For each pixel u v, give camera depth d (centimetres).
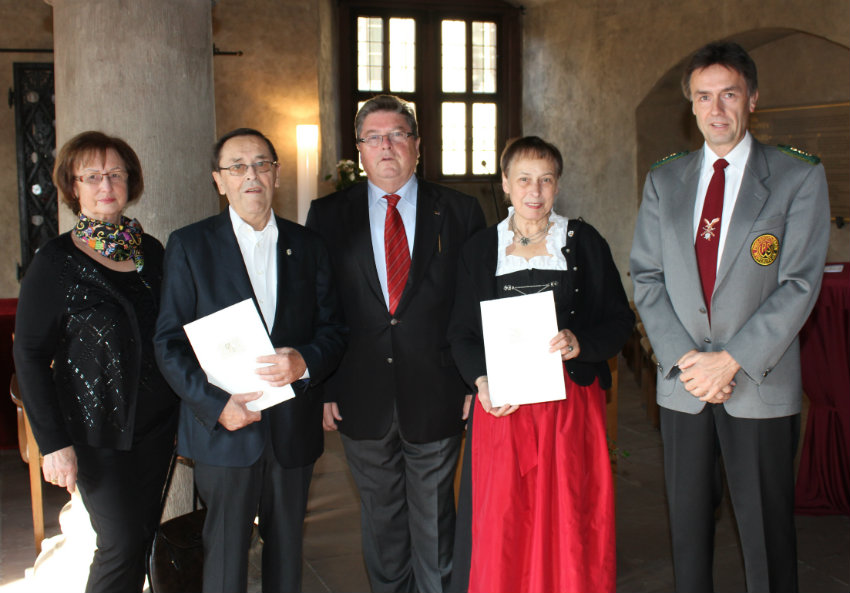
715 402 214
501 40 1033
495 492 214
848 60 719
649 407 518
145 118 304
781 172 213
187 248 214
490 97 1042
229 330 204
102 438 214
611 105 895
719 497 233
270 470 220
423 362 244
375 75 1004
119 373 216
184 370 205
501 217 1046
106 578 222
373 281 245
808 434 354
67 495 410
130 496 221
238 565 214
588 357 214
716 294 215
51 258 214
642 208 238
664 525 350
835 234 737
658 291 228
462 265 237
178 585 242
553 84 980
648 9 841
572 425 215
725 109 212
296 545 225
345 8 966
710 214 219
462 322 232
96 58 301
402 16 1002
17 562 328
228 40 756
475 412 228
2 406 480
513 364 209
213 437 211
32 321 210
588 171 935
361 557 327
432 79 1016
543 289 221
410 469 250
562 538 212
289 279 223
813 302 209
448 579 250
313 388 226
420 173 1028
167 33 307
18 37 687
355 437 249
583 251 226
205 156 323
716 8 771
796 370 218
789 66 775
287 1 764
